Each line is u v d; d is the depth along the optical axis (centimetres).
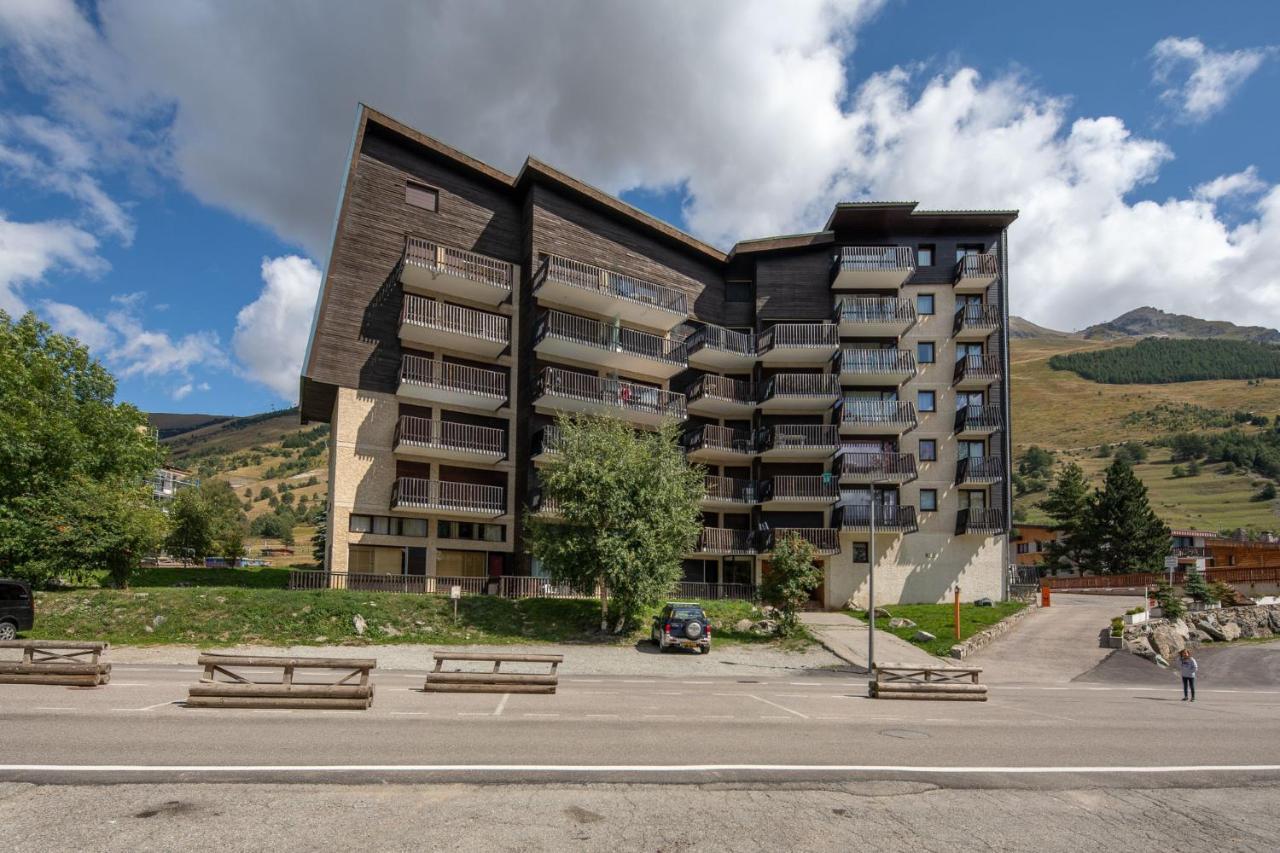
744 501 4322
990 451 4378
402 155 3650
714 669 2508
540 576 3509
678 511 3023
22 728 1066
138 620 2495
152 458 3994
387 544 3378
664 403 4141
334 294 3378
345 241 3434
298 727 1136
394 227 3578
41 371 3544
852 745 1172
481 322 3625
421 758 959
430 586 3303
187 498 6344
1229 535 9394
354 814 734
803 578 3175
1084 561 6769
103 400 3838
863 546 4281
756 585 4212
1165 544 6488
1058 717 1600
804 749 1123
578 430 3155
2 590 2227
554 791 838
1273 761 1173
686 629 2762
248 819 708
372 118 3488
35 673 1511
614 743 1112
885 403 4341
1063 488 6944
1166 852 735
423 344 3600
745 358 4459
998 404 4381
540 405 3788
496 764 944
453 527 3584
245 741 1023
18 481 3056
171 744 991
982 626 3288
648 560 2922
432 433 3447
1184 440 16212
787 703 1681
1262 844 768
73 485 2948
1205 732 1457
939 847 719
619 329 4016
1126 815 848
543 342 3750
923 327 4516
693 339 4316
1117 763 1107
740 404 4434
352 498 3309
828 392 4328
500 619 2931
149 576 3788
